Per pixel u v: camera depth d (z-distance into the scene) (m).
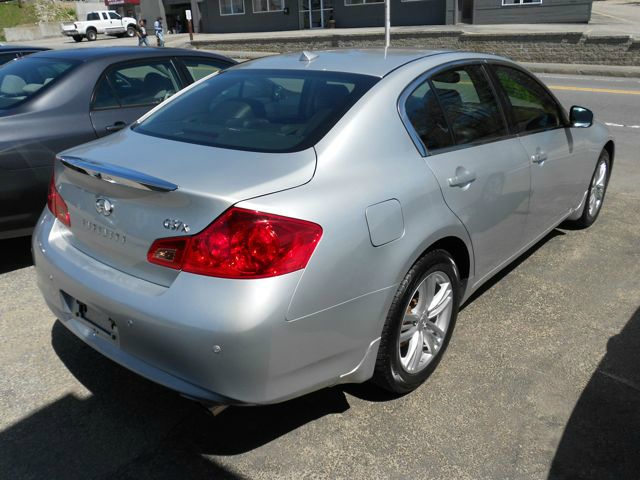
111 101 4.70
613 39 18.83
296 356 2.23
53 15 57.81
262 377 2.16
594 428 2.71
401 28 28.39
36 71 4.70
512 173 3.39
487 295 3.98
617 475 2.44
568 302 3.89
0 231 4.12
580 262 4.51
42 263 2.77
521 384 3.03
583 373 3.12
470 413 2.80
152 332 2.22
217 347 2.10
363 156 2.55
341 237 2.29
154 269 2.29
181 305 2.15
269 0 34.22
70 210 2.69
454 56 3.33
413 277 2.65
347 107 2.68
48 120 4.29
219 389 2.17
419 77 2.99
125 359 2.39
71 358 3.21
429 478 2.41
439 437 2.65
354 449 2.57
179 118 3.05
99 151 2.75
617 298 3.95
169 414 2.79
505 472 2.45
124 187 2.34
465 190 2.96
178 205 2.21
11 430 2.67
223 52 27.44
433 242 2.73
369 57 3.22
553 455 2.54
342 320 2.35
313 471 2.45
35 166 4.16
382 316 2.53
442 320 3.03
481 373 3.11
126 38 41.50
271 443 2.61
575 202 4.62
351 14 31.59
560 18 27.03
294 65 3.25
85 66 4.64
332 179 2.39
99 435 2.65
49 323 3.58
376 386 2.96
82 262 2.58
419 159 2.77
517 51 20.91
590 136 4.55
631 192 6.30
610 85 15.32
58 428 2.69
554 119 4.12
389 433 2.67
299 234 2.18
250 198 2.16
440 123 3.00
